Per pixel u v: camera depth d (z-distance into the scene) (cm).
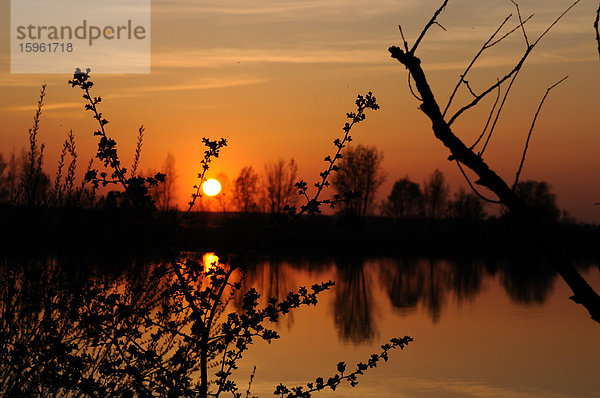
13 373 555
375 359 654
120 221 616
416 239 7894
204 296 604
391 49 261
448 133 247
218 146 629
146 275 622
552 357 1833
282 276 3953
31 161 619
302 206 639
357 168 8200
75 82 598
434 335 2138
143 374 579
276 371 1522
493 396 1418
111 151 600
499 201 233
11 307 560
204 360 584
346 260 5709
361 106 637
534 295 3388
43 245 589
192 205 630
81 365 563
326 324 2275
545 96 253
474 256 6719
